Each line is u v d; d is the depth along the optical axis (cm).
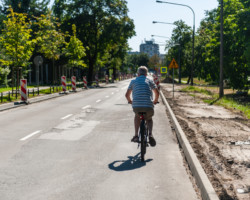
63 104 1731
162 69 3709
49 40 2950
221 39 2169
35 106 1625
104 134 894
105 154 675
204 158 616
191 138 812
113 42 4938
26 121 1123
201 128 964
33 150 704
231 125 1027
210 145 734
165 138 852
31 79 4625
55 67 4950
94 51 5059
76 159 633
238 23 2041
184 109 1501
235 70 2652
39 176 525
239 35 2080
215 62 2919
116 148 730
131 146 751
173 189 470
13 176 525
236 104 1695
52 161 616
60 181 502
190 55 6112
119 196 441
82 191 459
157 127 1024
